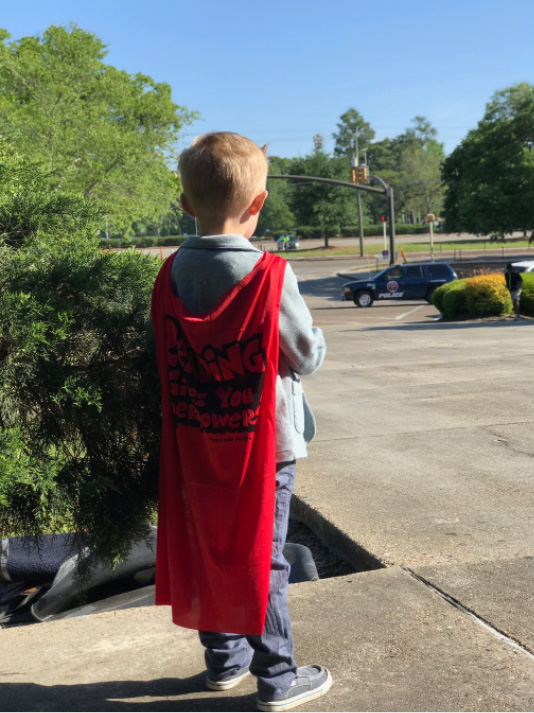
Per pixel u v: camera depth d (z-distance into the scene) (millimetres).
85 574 2914
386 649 2350
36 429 2590
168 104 31984
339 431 6215
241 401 1812
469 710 1983
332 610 2672
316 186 83062
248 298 1810
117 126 30297
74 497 2584
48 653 2479
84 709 2092
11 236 2863
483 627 2490
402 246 80188
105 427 2605
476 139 45062
